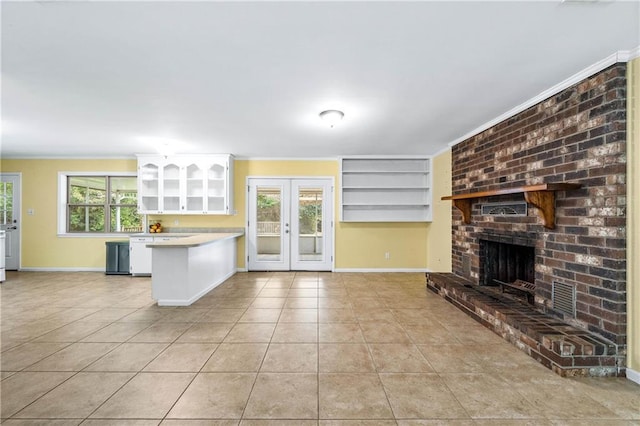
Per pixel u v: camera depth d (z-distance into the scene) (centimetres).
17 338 278
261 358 240
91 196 597
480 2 155
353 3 156
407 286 476
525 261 354
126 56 210
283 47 199
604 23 172
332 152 545
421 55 209
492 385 203
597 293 221
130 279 520
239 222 588
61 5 155
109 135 421
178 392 195
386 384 204
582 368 212
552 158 264
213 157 552
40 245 583
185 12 162
